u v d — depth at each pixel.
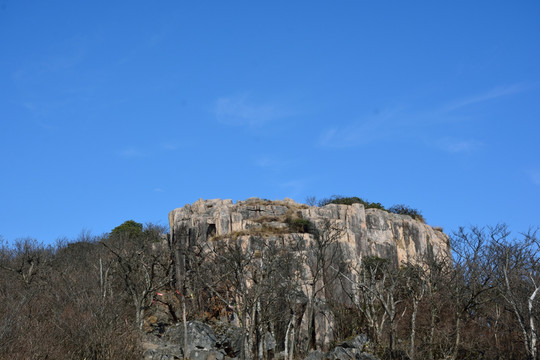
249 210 80.62
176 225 78.25
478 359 55.62
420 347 56.16
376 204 101.81
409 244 82.50
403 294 66.81
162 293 67.00
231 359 52.06
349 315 66.25
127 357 46.59
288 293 58.09
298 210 79.50
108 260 67.62
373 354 54.53
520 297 52.25
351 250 73.56
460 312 54.97
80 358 45.09
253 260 65.06
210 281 62.47
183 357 50.62
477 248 57.97
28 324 46.22
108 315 48.72
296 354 59.53
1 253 72.88
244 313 50.56
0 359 40.12
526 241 55.41
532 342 46.41
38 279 62.56
